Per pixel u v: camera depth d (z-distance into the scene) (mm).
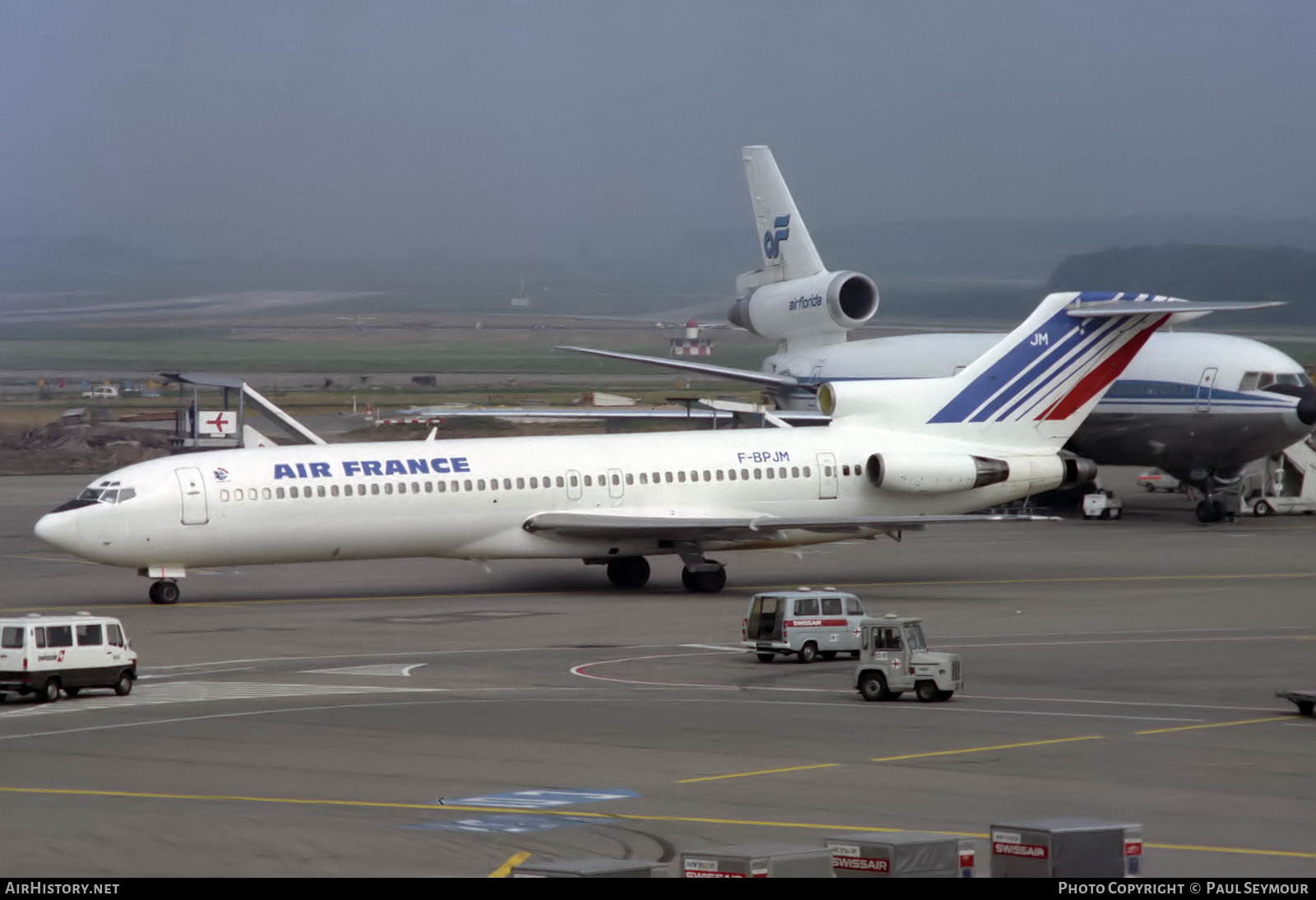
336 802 82000
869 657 116688
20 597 187125
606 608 175000
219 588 195375
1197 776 88688
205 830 75750
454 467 188125
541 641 150375
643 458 196875
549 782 87250
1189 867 68062
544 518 188125
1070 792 84188
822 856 56844
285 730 103688
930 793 84062
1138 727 104750
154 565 178875
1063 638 150250
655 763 92438
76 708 113000
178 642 150250
